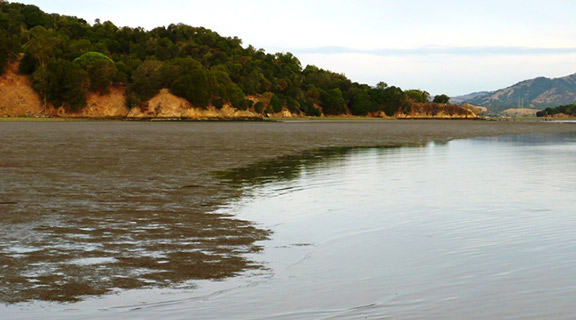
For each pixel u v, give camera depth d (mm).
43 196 20266
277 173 29000
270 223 15789
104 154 39406
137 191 21906
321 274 10570
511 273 10508
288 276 10430
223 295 9297
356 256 11953
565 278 10133
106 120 185500
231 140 61562
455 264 11211
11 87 194625
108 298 9109
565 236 13844
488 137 75438
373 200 20109
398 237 13875
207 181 25422
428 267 11008
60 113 191875
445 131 98625
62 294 9289
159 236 13875
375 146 53375
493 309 8547
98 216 16531
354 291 9492
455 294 9273
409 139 68125
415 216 16875
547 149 49500
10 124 123438
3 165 31078
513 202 19625
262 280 10172
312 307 8695
